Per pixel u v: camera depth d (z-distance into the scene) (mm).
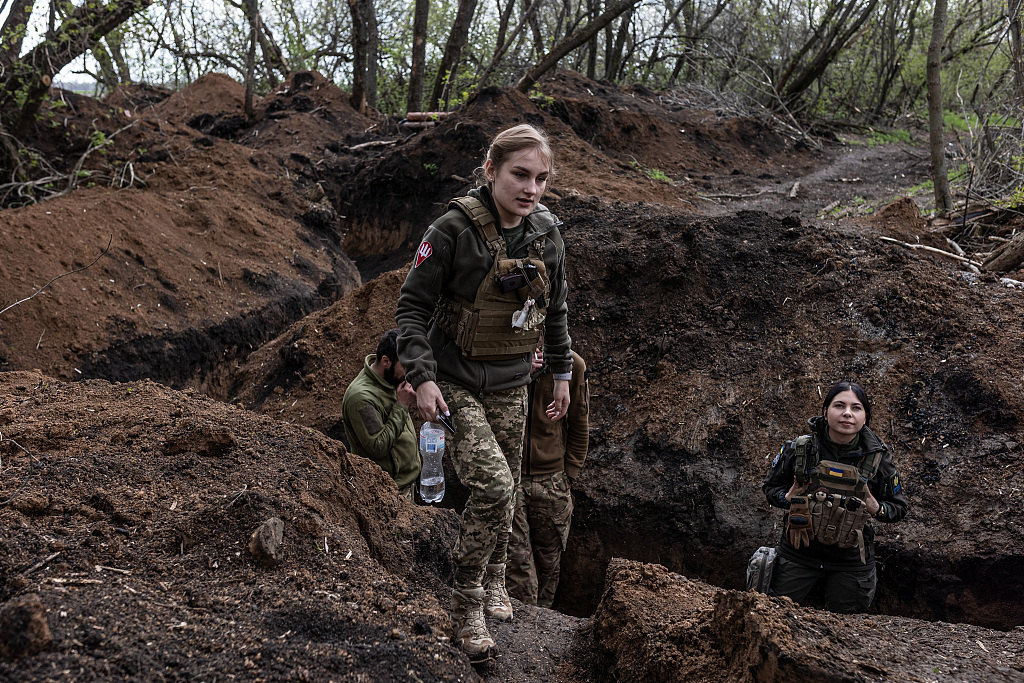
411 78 16547
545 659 3248
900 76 23969
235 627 2348
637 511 5785
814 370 6238
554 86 15438
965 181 11219
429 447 4230
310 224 12484
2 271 7500
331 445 3576
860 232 7707
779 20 22062
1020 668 2648
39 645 1990
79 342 7457
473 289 2598
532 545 4934
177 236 9977
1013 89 10703
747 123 16922
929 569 4895
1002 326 6172
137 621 2271
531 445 4746
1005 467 5238
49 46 10969
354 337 7426
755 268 7148
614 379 6801
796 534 3908
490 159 2602
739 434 6000
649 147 14906
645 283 7316
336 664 2260
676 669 2770
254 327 9203
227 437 3381
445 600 3385
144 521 2801
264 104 18141
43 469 3062
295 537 2863
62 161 12438
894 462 5469
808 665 2365
